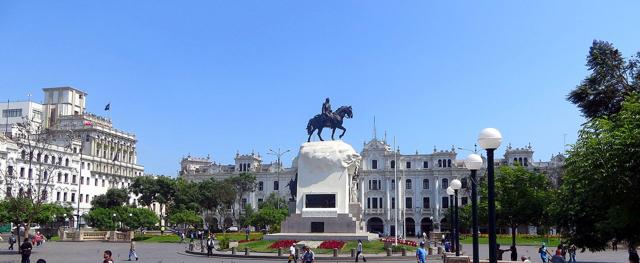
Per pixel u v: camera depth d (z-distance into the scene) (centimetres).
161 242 8338
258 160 15288
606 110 4494
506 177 5772
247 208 12606
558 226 2944
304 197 5456
